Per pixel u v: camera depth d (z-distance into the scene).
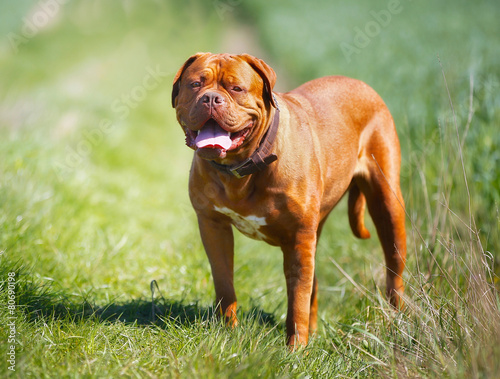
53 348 5.18
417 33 24.55
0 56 25.33
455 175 8.59
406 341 5.48
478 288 5.41
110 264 8.37
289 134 5.86
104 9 36.88
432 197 8.95
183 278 8.20
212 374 4.63
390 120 7.45
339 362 5.62
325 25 32.44
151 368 4.91
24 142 11.28
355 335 6.28
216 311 6.20
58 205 9.76
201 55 5.86
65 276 7.59
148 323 6.26
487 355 4.67
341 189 6.76
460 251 7.13
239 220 6.00
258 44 32.81
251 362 4.89
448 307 5.71
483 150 9.35
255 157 5.54
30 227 8.40
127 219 10.88
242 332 5.69
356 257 9.30
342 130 6.70
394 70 18.20
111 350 5.20
